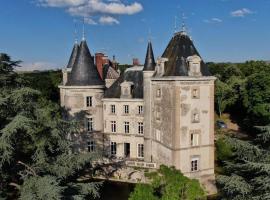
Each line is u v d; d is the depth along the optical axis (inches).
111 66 2674.7
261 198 869.8
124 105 2158.0
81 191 1109.7
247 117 3171.8
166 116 1774.1
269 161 922.1
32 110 1112.2
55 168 1082.1
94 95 2190.0
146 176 1806.1
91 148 2218.3
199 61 1708.9
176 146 1689.2
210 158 1786.4
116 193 1708.9
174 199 1509.6
